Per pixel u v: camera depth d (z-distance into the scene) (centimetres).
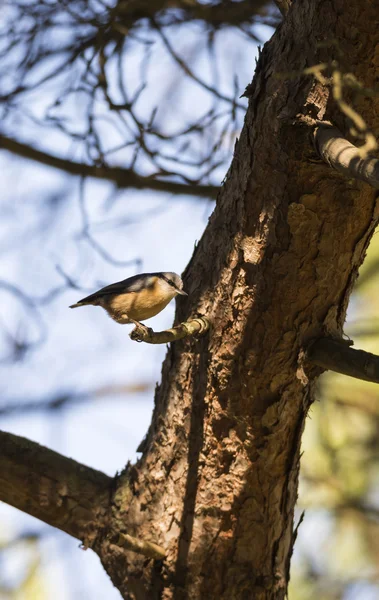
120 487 771
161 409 752
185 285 727
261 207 640
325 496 1118
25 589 1095
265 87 621
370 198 615
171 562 729
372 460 1122
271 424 689
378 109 575
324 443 1123
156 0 1045
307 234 625
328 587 1091
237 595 723
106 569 771
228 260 673
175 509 734
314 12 578
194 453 721
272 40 633
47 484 764
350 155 503
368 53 566
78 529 771
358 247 646
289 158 599
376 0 550
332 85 569
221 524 720
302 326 657
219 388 691
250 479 709
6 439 779
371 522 1120
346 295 668
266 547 730
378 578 1095
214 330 685
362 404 1130
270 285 651
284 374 670
